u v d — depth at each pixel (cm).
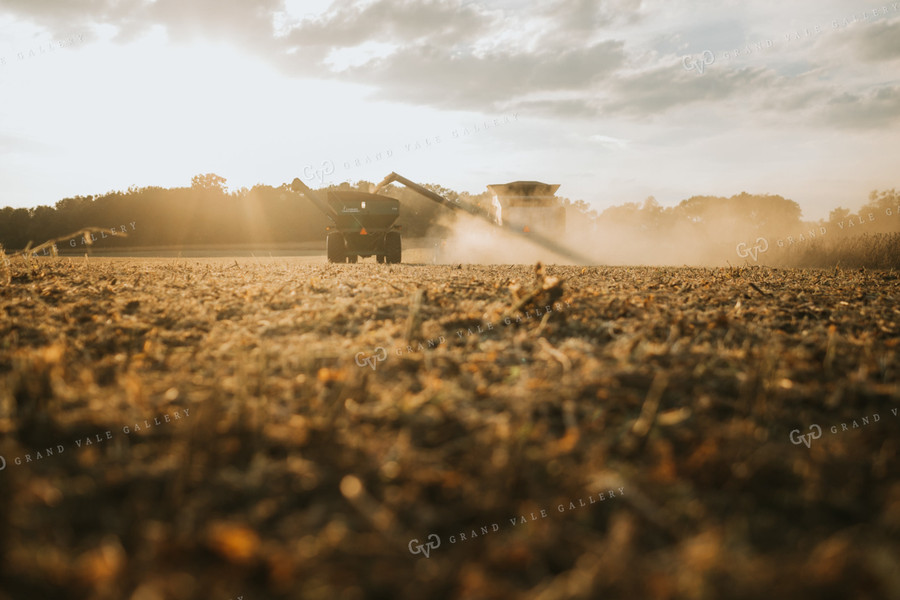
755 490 191
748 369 311
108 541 162
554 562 158
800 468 202
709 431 234
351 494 187
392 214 2086
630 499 184
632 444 222
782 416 254
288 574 148
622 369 306
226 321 473
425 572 153
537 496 188
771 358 314
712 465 203
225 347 373
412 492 190
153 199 5300
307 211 5425
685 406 262
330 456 214
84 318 473
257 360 336
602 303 568
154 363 342
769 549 161
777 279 979
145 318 481
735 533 164
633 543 162
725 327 449
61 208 5416
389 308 539
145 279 834
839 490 191
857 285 866
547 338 412
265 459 210
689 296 647
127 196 5328
